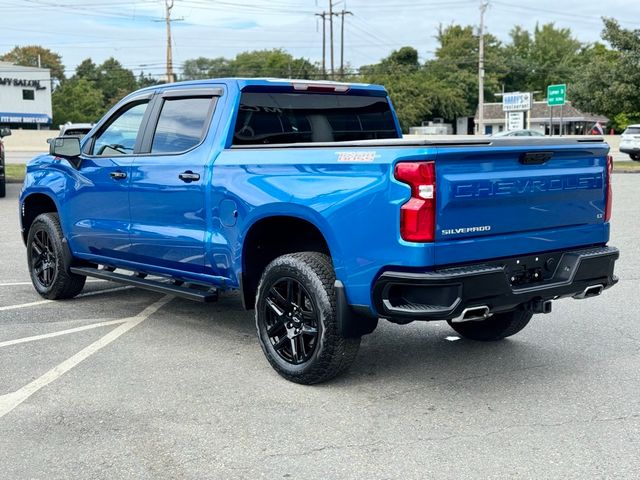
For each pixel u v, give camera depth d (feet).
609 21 116.67
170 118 20.02
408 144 14.20
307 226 17.12
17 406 15.35
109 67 430.61
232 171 17.63
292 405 15.37
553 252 16.42
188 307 24.21
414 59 312.71
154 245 20.06
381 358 18.62
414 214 14.02
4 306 24.22
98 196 21.88
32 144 191.83
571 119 238.27
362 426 14.26
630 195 61.87
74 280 24.38
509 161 15.24
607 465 12.54
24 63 420.36
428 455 12.96
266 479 12.12
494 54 333.01
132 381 16.89
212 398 15.80
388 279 14.48
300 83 19.57
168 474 12.31
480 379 16.97
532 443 13.44
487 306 14.70
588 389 16.29
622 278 28.32
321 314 15.67
